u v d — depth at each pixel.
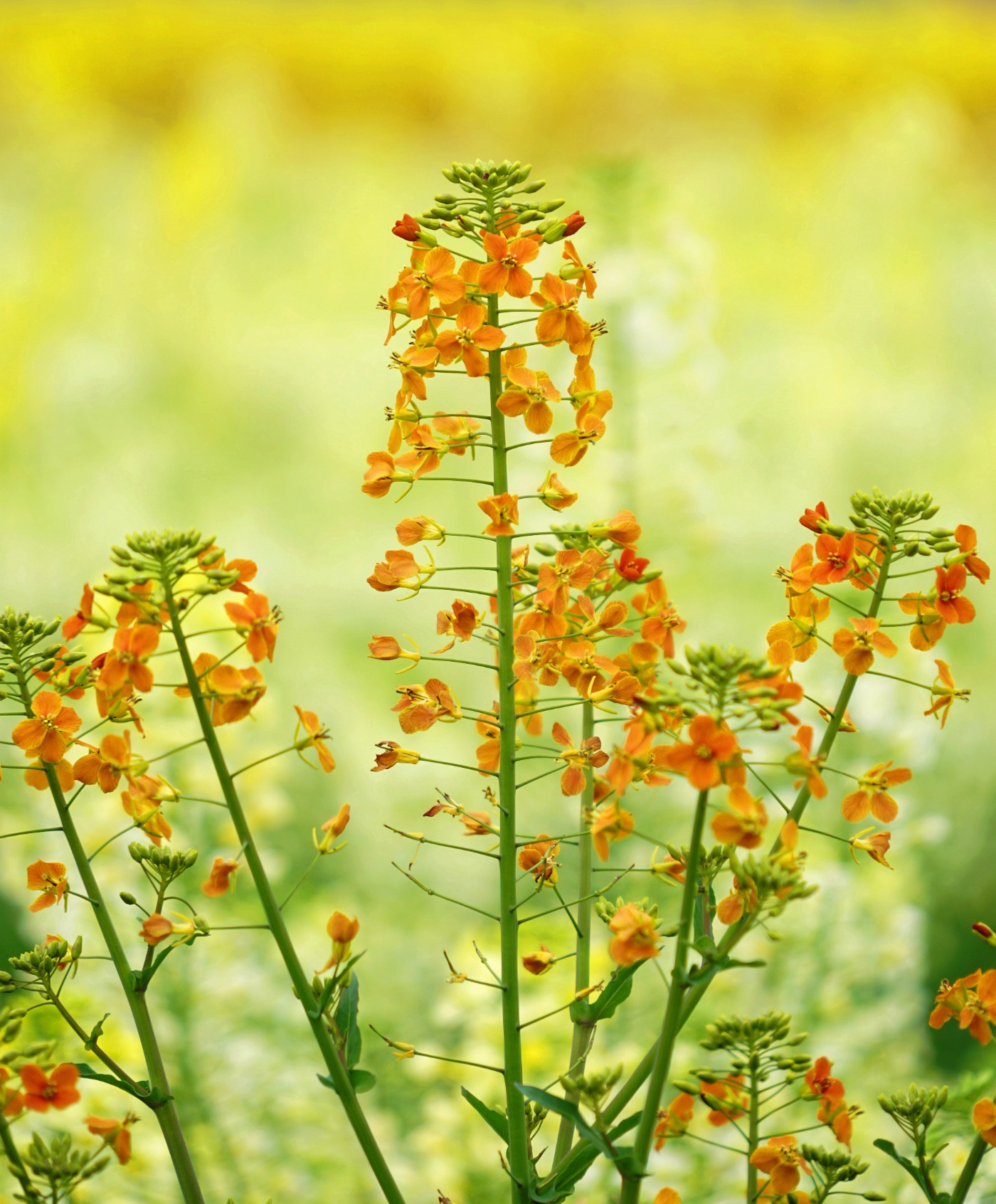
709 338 2.81
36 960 1.65
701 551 2.87
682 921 1.61
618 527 1.67
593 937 2.05
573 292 1.65
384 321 8.12
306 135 13.46
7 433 6.65
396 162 12.02
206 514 6.01
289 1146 1.94
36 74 12.79
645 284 2.73
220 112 10.73
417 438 1.66
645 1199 1.86
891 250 7.38
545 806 2.85
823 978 2.12
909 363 6.57
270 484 6.39
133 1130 1.92
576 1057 1.67
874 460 5.61
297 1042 2.04
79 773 1.65
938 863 3.05
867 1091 2.14
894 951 2.15
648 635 1.65
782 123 14.23
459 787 3.27
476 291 1.65
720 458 2.83
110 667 1.62
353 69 14.48
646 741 1.62
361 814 3.18
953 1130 1.81
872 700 2.38
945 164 8.04
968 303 6.77
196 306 8.11
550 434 2.74
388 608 4.91
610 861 2.40
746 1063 1.64
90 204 9.16
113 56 14.21
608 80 14.05
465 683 4.25
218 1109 1.94
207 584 1.62
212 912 2.16
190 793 2.19
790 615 1.66
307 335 7.72
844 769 2.38
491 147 13.68
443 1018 1.92
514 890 1.65
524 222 1.66
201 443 6.75
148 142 12.90
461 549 5.45
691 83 14.38
